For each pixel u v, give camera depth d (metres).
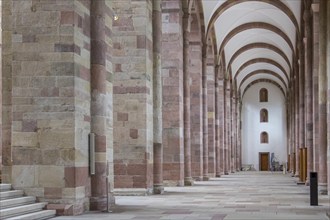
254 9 45.53
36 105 16.55
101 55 17.91
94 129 17.56
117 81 24.14
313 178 19.61
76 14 16.75
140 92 24.00
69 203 16.12
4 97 18.84
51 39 16.62
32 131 16.50
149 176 24.36
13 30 16.81
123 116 24.02
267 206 19.14
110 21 19.42
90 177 17.38
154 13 25.73
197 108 39.38
